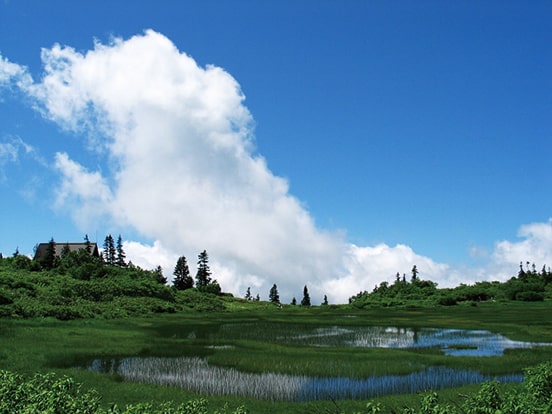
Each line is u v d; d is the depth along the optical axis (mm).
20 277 91125
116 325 69500
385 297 173000
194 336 62594
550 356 44531
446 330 72625
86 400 14766
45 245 159250
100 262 137125
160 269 173250
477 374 36500
